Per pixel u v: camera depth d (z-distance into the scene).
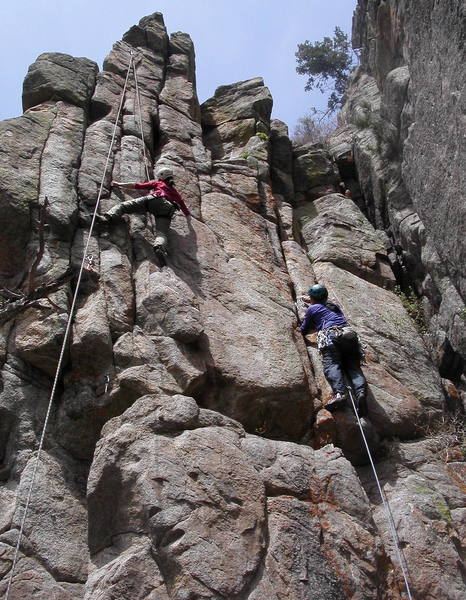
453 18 9.90
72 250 9.26
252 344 9.02
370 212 14.06
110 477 6.99
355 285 11.15
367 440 8.61
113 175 10.70
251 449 7.55
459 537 7.85
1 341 8.31
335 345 8.74
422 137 11.18
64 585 6.83
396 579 7.20
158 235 9.66
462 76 9.70
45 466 7.62
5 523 7.10
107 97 12.51
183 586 6.21
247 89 15.23
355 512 7.40
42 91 11.91
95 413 7.92
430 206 10.91
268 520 6.97
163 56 15.16
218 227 10.83
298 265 11.14
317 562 6.83
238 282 9.93
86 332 8.20
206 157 12.41
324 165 14.42
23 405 7.99
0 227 9.16
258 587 6.42
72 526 7.27
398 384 9.60
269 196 12.34
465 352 10.23
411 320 11.12
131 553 6.41
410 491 8.20
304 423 8.66
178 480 6.80
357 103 15.62
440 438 9.07
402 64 13.12
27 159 10.05
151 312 8.65
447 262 10.52
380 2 13.50
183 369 8.13
